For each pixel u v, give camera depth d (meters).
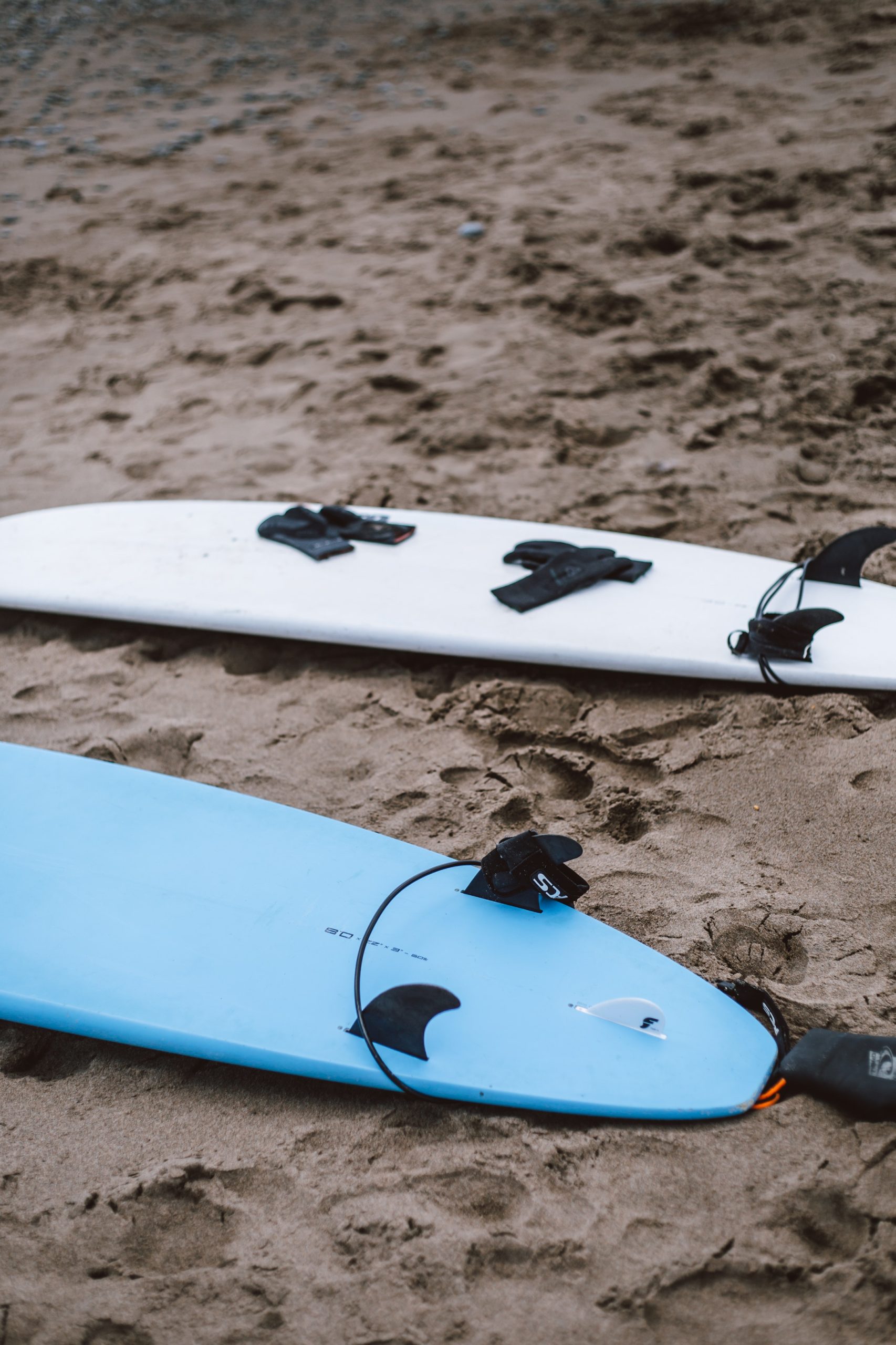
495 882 1.77
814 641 2.53
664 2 9.52
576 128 6.93
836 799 2.09
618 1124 1.46
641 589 2.78
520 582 2.80
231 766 2.35
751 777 2.18
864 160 5.62
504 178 6.26
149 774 2.21
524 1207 1.37
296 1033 1.57
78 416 4.39
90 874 1.90
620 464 3.61
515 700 2.52
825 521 3.18
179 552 3.13
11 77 9.60
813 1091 1.46
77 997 1.64
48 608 2.96
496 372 4.30
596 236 5.36
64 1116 1.55
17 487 3.83
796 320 4.41
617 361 4.27
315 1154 1.46
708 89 7.24
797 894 1.85
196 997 1.64
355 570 2.96
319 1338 1.24
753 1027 1.56
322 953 1.71
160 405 4.41
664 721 2.40
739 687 2.50
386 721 2.49
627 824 2.10
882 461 3.47
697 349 4.26
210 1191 1.42
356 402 4.23
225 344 4.89
